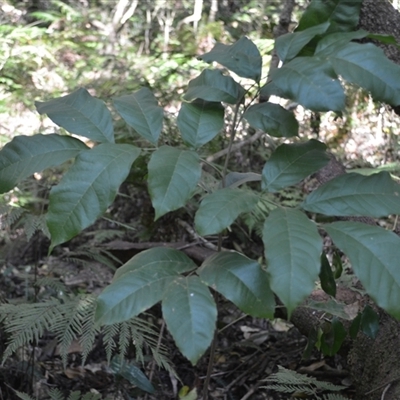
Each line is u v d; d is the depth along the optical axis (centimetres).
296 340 266
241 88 147
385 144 374
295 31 158
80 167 126
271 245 112
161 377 246
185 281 124
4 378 224
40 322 192
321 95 121
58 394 199
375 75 124
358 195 129
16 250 317
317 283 226
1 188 135
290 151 141
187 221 328
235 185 151
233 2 652
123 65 429
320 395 227
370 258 116
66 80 453
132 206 337
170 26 618
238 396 236
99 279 306
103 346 260
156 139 142
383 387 192
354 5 155
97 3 670
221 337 277
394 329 201
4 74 432
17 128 375
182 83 411
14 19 586
